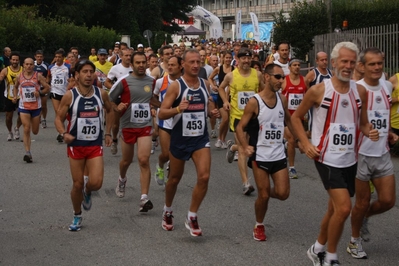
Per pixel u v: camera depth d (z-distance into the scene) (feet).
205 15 280.72
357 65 32.71
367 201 31.71
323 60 53.57
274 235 35.99
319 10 126.21
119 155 63.67
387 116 32.22
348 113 28.66
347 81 28.27
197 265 30.96
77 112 36.11
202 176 34.14
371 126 30.04
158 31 268.21
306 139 29.09
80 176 36.47
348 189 29.25
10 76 72.28
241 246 33.94
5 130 82.99
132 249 33.55
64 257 32.40
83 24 208.44
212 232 36.60
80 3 219.61
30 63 60.54
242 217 39.88
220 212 41.14
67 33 160.45
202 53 73.56
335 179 28.30
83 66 36.06
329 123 28.63
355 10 127.75
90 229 37.40
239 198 45.16
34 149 67.62
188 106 34.35
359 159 31.65
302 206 42.80
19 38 138.82
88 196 37.42
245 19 393.70
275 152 33.81
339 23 127.44
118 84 42.65
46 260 31.96
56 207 42.68
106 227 37.76
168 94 35.01
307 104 29.07
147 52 89.92
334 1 129.49
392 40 73.31
